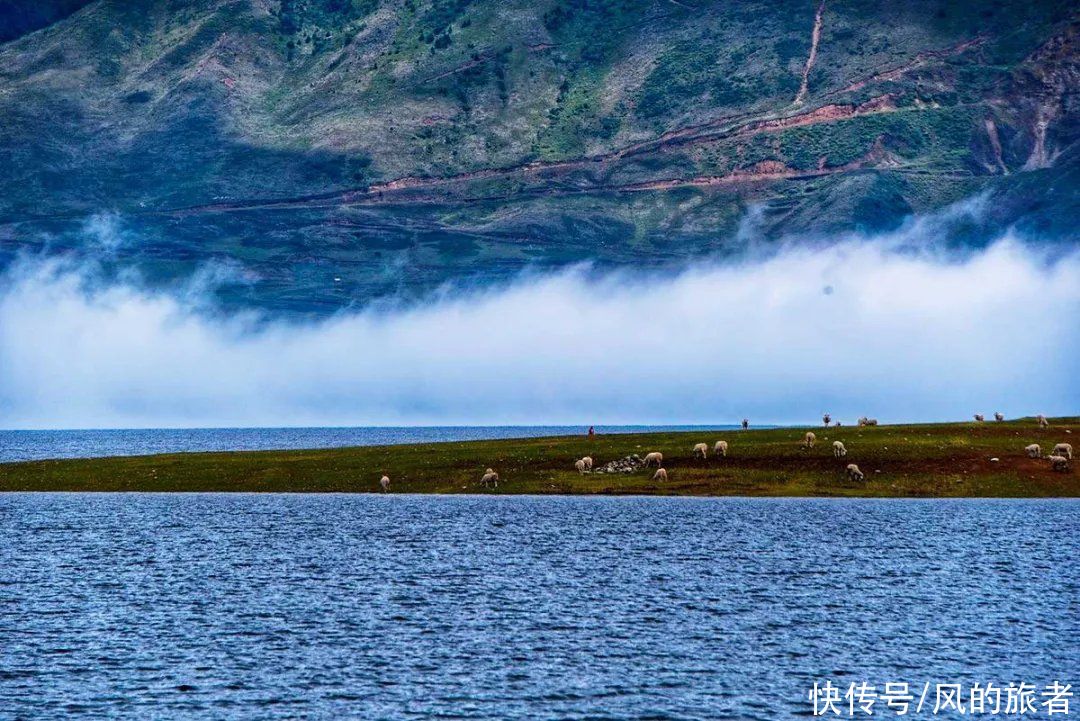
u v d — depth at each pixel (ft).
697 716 507.71
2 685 550.77
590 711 513.86
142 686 550.77
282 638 653.30
